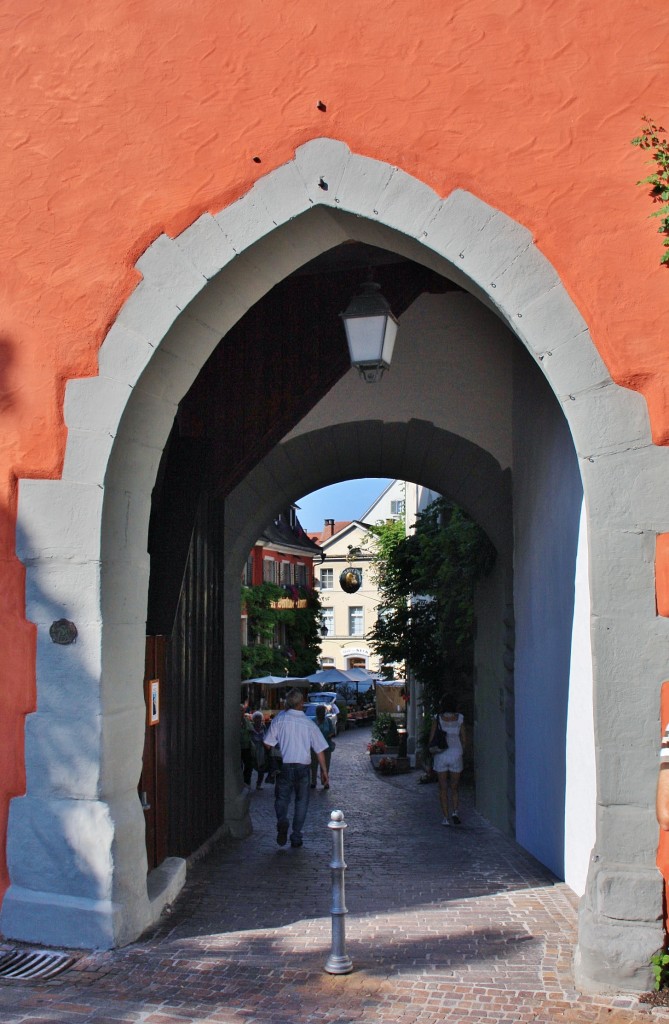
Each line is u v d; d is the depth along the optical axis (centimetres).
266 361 916
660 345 490
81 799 536
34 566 553
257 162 553
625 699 475
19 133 582
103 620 546
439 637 1583
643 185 502
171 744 734
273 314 920
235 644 998
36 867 537
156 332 557
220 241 555
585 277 503
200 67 565
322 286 914
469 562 1144
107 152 571
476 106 526
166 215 562
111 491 559
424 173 529
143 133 568
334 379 902
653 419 487
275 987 458
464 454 990
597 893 461
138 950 516
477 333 975
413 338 984
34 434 561
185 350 586
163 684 714
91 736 538
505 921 570
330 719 1691
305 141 547
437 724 1091
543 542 795
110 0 580
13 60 589
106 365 560
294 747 890
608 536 486
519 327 509
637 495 485
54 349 566
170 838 727
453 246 522
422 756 1753
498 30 527
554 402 754
